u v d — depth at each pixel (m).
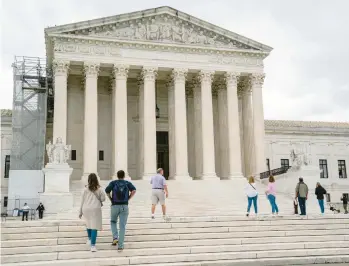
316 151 71.50
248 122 55.41
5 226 19.27
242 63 53.56
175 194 40.94
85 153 46.56
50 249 17.42
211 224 21.45
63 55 47.00
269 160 68.50
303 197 25.86
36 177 46.38
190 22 51.97
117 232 18.06
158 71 52.44
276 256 18.52
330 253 19.30
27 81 52.66
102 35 48.66
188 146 56.56
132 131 55.69
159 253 17.77
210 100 51.47
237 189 44.03
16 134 49.34
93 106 47.38
